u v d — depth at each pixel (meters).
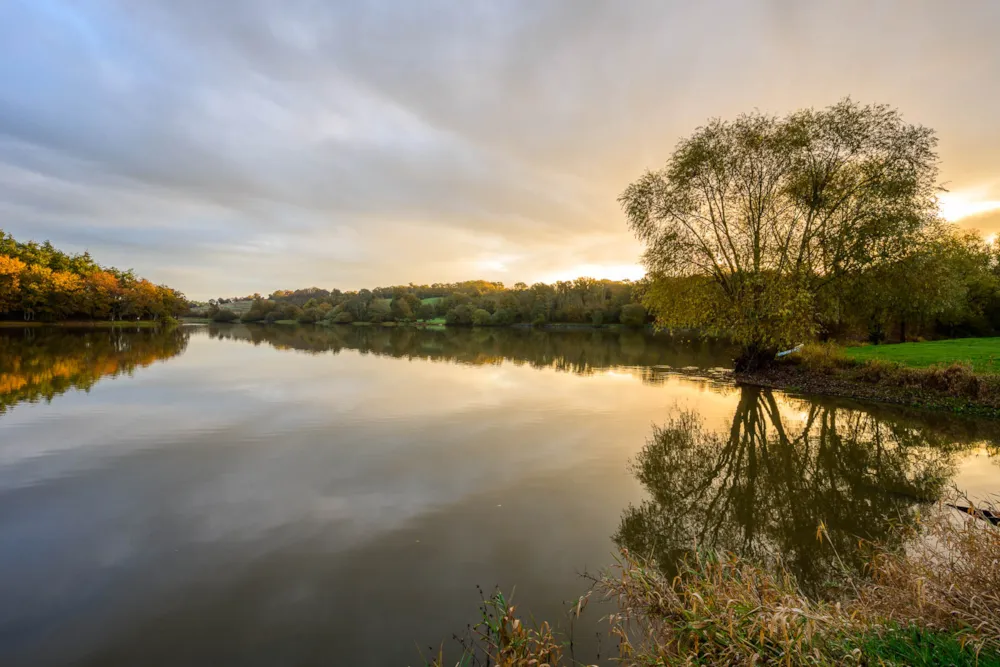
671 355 37.72
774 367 23.92
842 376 20.75
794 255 21.97
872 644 3.72
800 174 20.92
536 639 4.72
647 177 23.83
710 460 11.24
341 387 21.05
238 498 8.62
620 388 21.08
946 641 3.57
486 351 41.84
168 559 6.45
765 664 3.81
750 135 21.12
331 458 10.94
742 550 6.93
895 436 13.27
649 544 7.06
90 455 11.08
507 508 8.30
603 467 10.57
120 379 22.80
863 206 20.14
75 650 4.67
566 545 6.98
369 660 4.57
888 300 22.28
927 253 20.61
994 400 15.52
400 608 5.41
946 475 10.17
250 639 4.86
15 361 28.83
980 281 40.25
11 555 6.54
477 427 13.91
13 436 12.69
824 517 8.16
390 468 10.28
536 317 100.81
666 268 23.77
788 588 5.04
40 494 8.75
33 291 73.56
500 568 6.31
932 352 24.02
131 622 5.12
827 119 20.17
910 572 4.74
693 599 4.78
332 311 122.81
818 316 21.86
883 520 8.00
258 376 24.41
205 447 11.74
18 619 5.14
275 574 6.10
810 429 14.00
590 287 108.00
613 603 5.50
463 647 4.76
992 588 4.05
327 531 7.33
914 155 19.30
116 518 7.76
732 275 22.88
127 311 93.38
